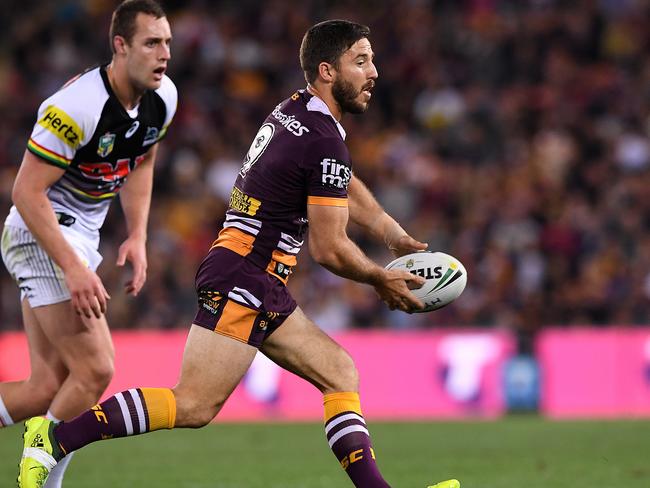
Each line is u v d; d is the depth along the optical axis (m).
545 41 62.16
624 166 56.78
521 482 23.41
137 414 16.34
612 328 46.62
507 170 55.75
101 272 49.66
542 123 58.47
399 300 17.39
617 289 48.41
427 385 41.56
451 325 47.03
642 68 61.81
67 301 18.81
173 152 57.56
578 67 61.62
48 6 66.56
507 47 61.84
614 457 27.70
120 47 18.34
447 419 39.44
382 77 61.44
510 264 49.59
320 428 36.28
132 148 19.31
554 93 60.00
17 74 63.25
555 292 49.16
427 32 63.38
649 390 41.12
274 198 16.84
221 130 58.91
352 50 17.09
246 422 38.97
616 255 49.88
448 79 61.16
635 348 41.19
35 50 64.44
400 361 41.75
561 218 51.78
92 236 19.83
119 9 18.42
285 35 64.56
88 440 16.31
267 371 41.41
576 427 35.44
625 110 59.25
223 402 16.89
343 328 47.16
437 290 17.75
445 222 52.72
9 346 42.09
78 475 25.00
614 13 63.91
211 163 56.91
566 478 23.97
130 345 42.31
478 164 56.69
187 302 48.53
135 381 42.16
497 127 57.88
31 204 17.86
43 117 18.09
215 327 16.66
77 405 18.86
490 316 47.19
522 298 47.09
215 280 16.77
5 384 19.53
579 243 50.97
